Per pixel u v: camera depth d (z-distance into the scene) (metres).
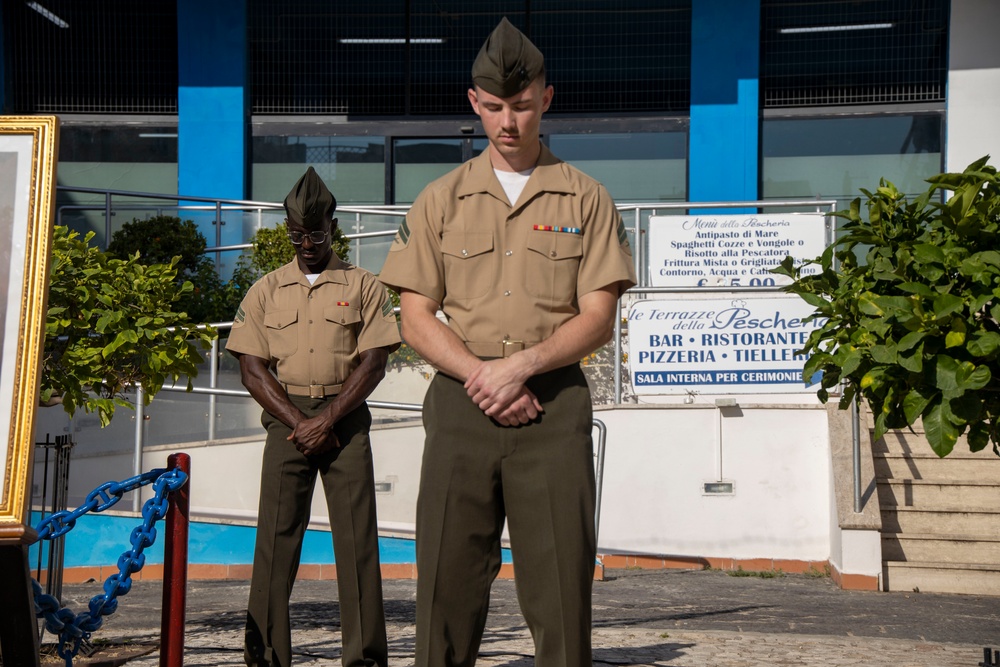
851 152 14.20
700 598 7.59
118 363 5.07
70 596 7.73
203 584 8.54
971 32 13.88
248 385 4.64
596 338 2.98
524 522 2.95
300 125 14.62
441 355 2.96
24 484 2.74
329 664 4.91
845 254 4.22
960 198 3.79
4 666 2.86
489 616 6.57
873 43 14.20
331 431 4.47
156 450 9.45
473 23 14.61
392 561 9.03
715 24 14.24
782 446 9.42
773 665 4.97
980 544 8.46
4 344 2.81
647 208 10.80
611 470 9.55
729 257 10.48
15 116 2.94
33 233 2.88
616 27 14.50
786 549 9.34
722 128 14.21
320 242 4.70
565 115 14.58
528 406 2.91
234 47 14.38
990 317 3.76
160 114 14.67
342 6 14.66
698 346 9.72
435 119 14.57
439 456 2.99
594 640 5.58
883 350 3.65
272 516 4.50
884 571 8.23
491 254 3.03
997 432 3.96
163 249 11.53
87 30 14.66
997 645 5.82
